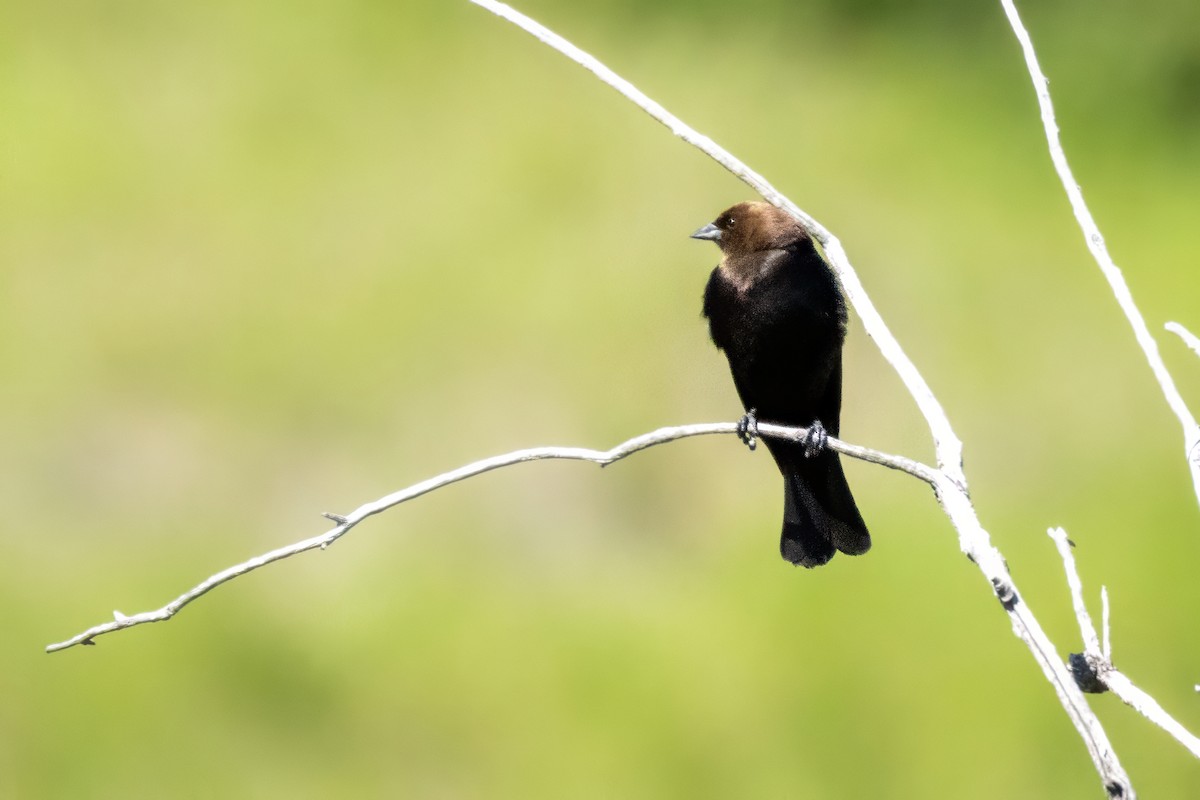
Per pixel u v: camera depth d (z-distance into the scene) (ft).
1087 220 23.90
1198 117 91.81
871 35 92.27
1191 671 58.29
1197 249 81.15
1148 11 95.14
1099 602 60.29
